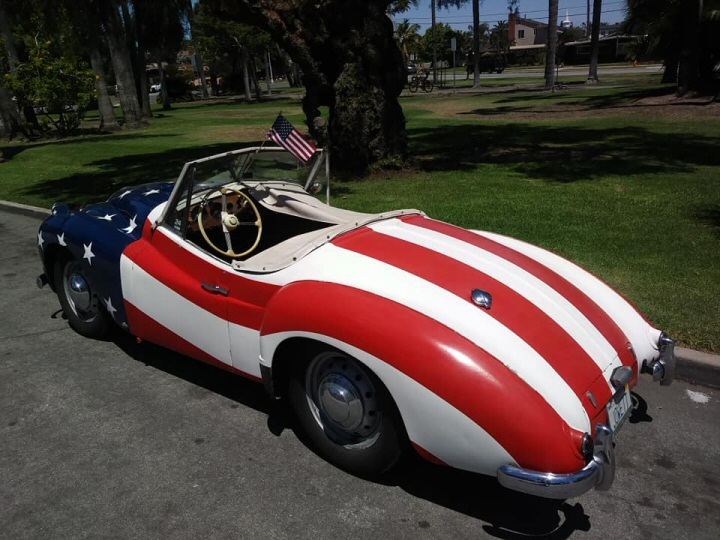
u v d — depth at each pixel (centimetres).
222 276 340
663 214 739
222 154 381
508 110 2353
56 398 390
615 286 512
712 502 286
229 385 403
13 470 317
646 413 361
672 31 2647
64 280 473
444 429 249
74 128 2358
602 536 266
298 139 414
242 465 318
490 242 363
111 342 472
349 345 267
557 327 280
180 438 343
